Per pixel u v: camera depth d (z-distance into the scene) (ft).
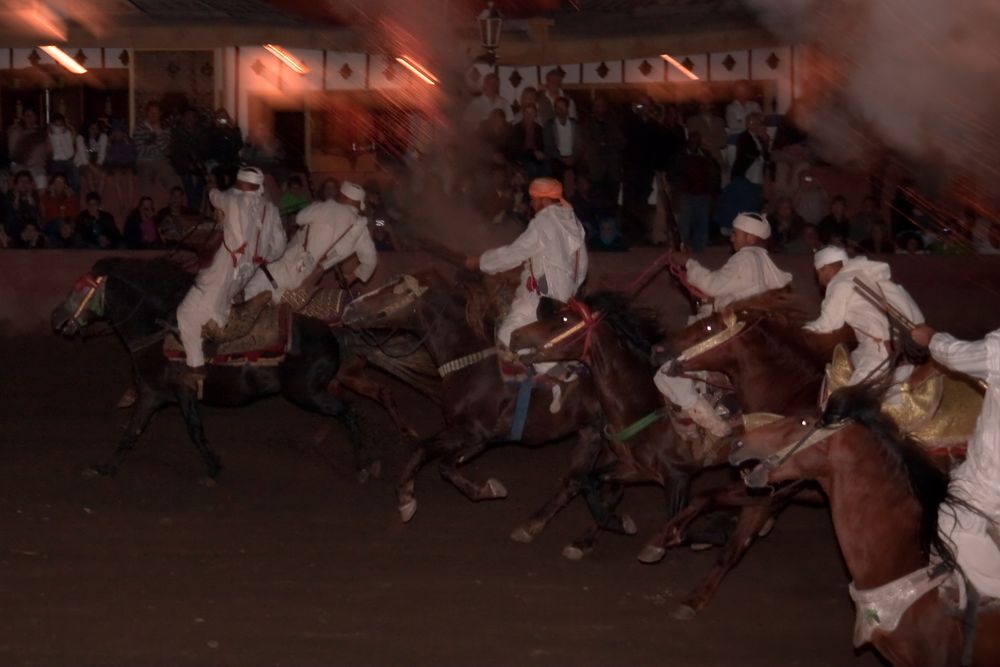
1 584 25.41
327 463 35.40
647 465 26.63
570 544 28.27
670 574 27.27
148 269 33.12
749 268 29.19
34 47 52.65
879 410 18.42
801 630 24.26
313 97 53.01
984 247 49.14
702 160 49.32
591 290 47.14
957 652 17.65
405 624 23.81
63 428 37.63
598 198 49.29
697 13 53.57
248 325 32.81
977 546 17.70
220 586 25.66
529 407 28.58
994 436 17.76
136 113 53.62
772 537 30.22
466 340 29.17
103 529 29.27
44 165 50.93
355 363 35.32
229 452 35.94
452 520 30.83
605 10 55.62
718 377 26.63
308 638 22.97
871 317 23.58
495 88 50.83
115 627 23.27
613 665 22.18
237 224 32.24
